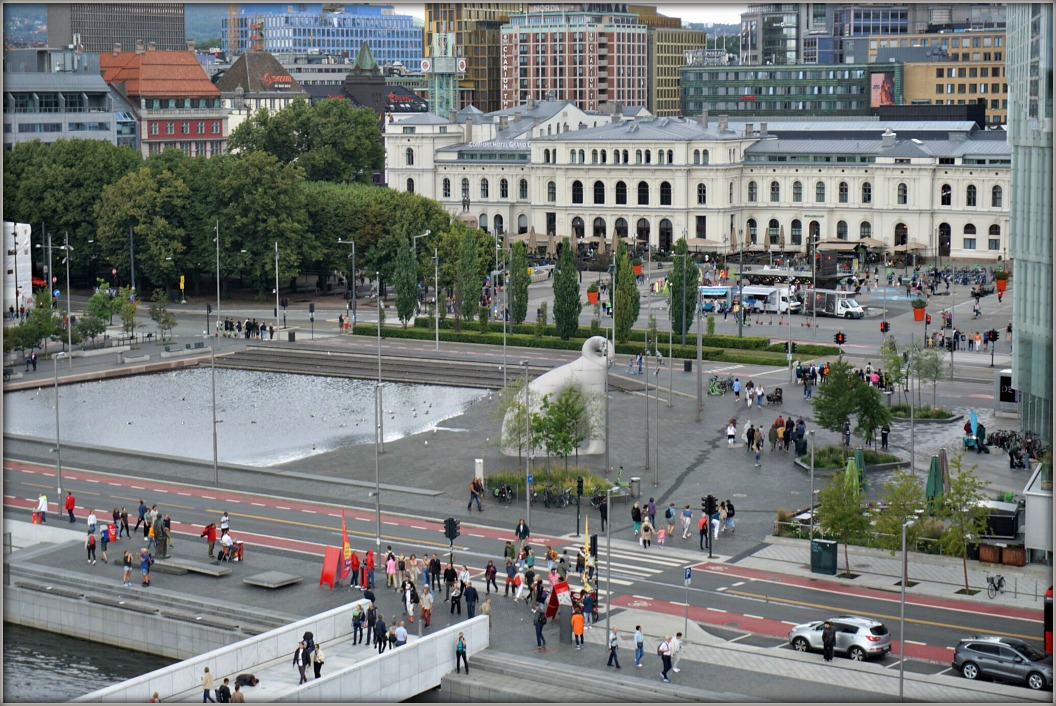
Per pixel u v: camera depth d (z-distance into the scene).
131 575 145.25
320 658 119.12
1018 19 163.62
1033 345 162.75
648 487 175.62
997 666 116.12
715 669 119.62
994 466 182.50
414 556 140.75
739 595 138.25
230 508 170.00
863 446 193.00
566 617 127.88
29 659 132.75
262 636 123.38
